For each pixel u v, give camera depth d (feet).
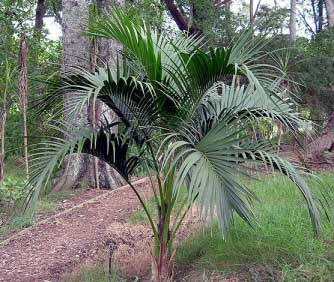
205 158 10.79
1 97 26.05
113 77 13.48
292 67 35.63
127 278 14.96
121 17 11.99
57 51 34.47
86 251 18.60
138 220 21.80
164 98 12.19
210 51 11.10
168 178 12.97
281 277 12.39
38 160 13.21
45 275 16.38
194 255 15.38
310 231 15.33
